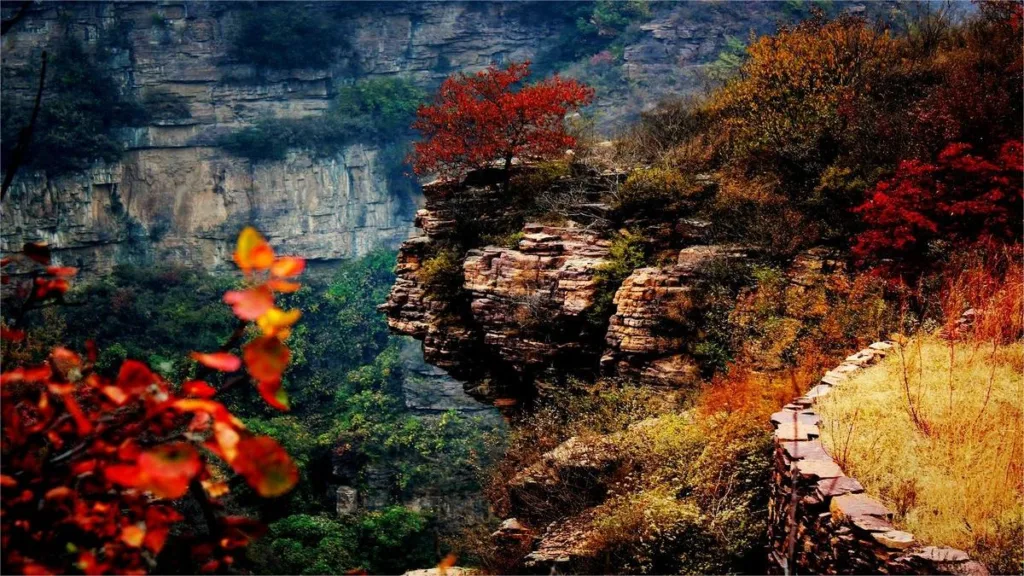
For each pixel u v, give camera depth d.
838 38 26.02
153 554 3.05
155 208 105.62
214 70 110.75
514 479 15.83
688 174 24.33
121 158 103.12
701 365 19.12
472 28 124.19
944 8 28.09
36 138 95.81
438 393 73.69
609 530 12.06
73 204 98.50
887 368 11.48
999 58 22.94
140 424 2.98
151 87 108.31
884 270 18.23
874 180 21.02
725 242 21.84
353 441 58.44
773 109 24.92
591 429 16.83
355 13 119.75
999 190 17.59
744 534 11.14
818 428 9.78
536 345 21.95
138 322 78.75
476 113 26.14
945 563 7.09
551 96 26.38
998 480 8.38
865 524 7.65
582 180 25.22
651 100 110.00
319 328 86.25
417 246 25.30
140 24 107.75
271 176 109.31
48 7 104.44
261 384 2.59
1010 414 9.71
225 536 3.15
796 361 16.17
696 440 13.52
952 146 18.17
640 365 19.80
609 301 21.30
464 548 18.27
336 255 112.00
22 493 2.99
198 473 2.68
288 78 114.38
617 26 120.56
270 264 2.59
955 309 13.64
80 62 103.44
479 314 22.78
